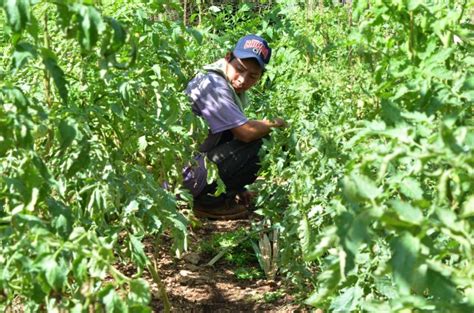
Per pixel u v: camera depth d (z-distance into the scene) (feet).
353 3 10.19
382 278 8.39
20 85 10.32
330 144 10.78
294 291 14.52
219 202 18.07
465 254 5.43
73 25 7.30
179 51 13.78
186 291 14.71
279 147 15.29
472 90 7.68
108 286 6.83
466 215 5.64
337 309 8.74
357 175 5.52
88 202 10.25
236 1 30.01
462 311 5.29
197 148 16.76
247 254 16.57
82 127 9.46
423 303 5.67
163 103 12.72
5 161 8.48
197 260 16.19
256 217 18.72
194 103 17.22
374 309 6.21
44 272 6.82
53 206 7.97
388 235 7.26
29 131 7.47
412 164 7.74
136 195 10.64
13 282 7.98
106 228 10.32
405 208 5.23
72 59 11.18
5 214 8.35
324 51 15.81
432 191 8.38
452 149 5.66
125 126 11.33
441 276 5.31
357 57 13.60
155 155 13.16
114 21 7.36
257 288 15.02
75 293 7.71
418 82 8.15
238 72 17.17
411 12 8.98
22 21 7.06
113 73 11.18
